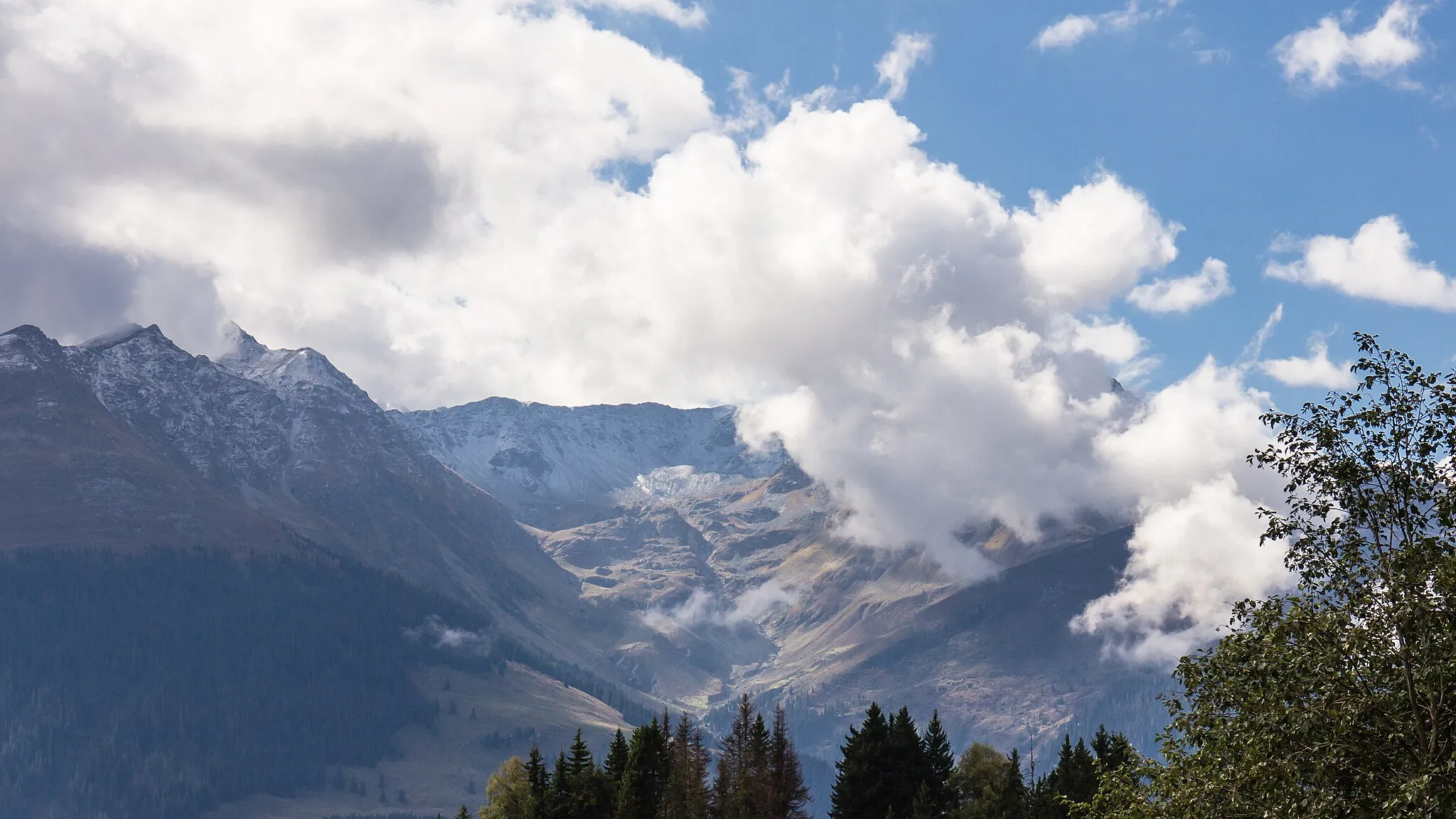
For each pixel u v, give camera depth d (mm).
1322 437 49906
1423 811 42406
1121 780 55656
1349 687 47125
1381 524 49438
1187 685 52969
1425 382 48688
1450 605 45969
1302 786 47656
